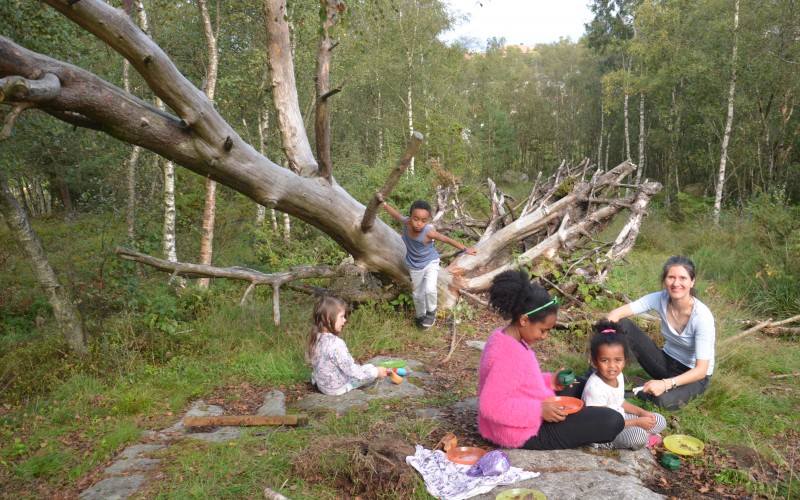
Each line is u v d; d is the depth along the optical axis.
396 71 22.08
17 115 3.93
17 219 5.04
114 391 4.69
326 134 5.74
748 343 5.55
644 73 24.00
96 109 4.52
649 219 13.44
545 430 3.36
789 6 17.11
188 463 3.39
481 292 7.20
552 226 7.78
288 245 9.64
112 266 5.91
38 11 7.03
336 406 4.30
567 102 42.84
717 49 18.69
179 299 7.06
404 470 3.08
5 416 4.27
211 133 5.04
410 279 6.60
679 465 3.37
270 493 2.99
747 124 19.34
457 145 16.92
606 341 3.35
